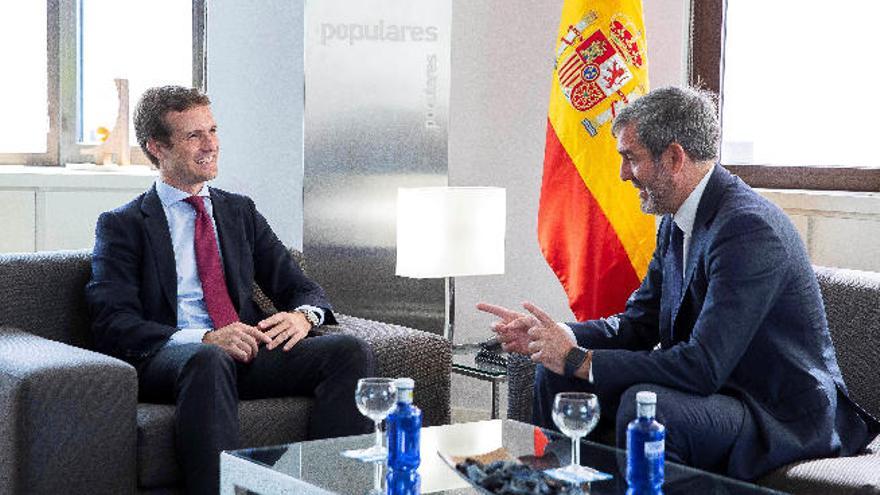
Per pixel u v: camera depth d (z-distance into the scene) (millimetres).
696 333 2754
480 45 4746
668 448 2670
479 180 4797
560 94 4199
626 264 4098
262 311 3611
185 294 3465
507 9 4773
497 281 4852
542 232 4262
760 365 2799
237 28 4582
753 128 4477
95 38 5727
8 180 5211
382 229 4453
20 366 2850
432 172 4496
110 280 3344
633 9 4109
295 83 4359
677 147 2848
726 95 4539
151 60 5750
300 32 4332
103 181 5348
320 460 2557
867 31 4148
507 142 4820
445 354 3547
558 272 4242
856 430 2816
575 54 4145
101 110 5762
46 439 2840
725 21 4512
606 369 2797
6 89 5660
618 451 2625
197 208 3516
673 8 4543
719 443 2701
